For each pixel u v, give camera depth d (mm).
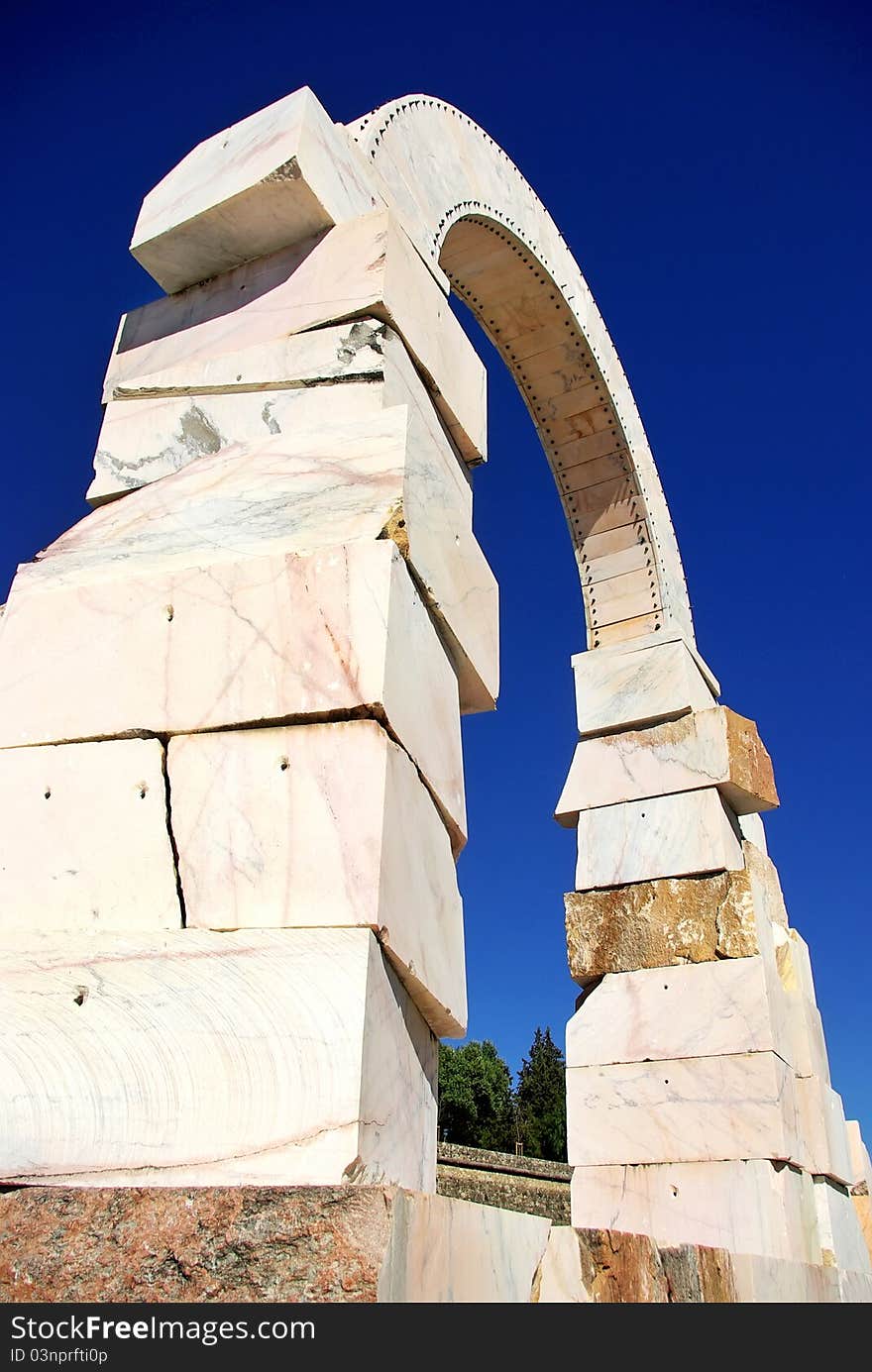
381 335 2914
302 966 1918
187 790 2217
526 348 7586
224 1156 1738
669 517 8359
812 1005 6703
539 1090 34156
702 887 6152
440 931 2428
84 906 2156
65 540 2783
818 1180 5859
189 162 3512
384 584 2297
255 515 2607
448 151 5145
